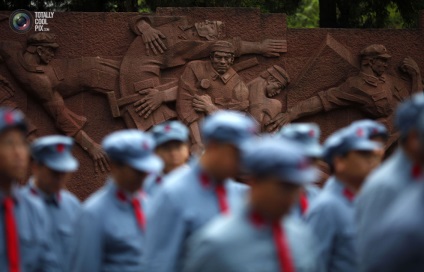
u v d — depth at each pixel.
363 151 6.93
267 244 4.69
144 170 6.71
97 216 6.78
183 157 7.84
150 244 5.99
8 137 6.18
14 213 6.42
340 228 6.86
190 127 14.39
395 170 5.23
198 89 14.52
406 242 3.95
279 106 14.83
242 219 4.71
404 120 4.96
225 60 14.55
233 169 5.84
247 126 5.77
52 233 7.66
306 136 7.54
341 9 18.75
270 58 14.98
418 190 4.07
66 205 7.85
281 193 4.57
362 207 5.43
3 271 6.32
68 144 7.62
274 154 4.53
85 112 14.50
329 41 15.09
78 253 6.76
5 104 14.19
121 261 6.81
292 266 4.71
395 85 15.30
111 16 14.57
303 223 7.05
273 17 14.96
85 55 14.48
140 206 6.95
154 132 7.84
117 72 14.51
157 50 14.53
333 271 6.90
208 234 4.73
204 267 4.69
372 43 15.30
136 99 14.41
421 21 15.47
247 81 14.86
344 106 15.14
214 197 6.00
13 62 14.14
